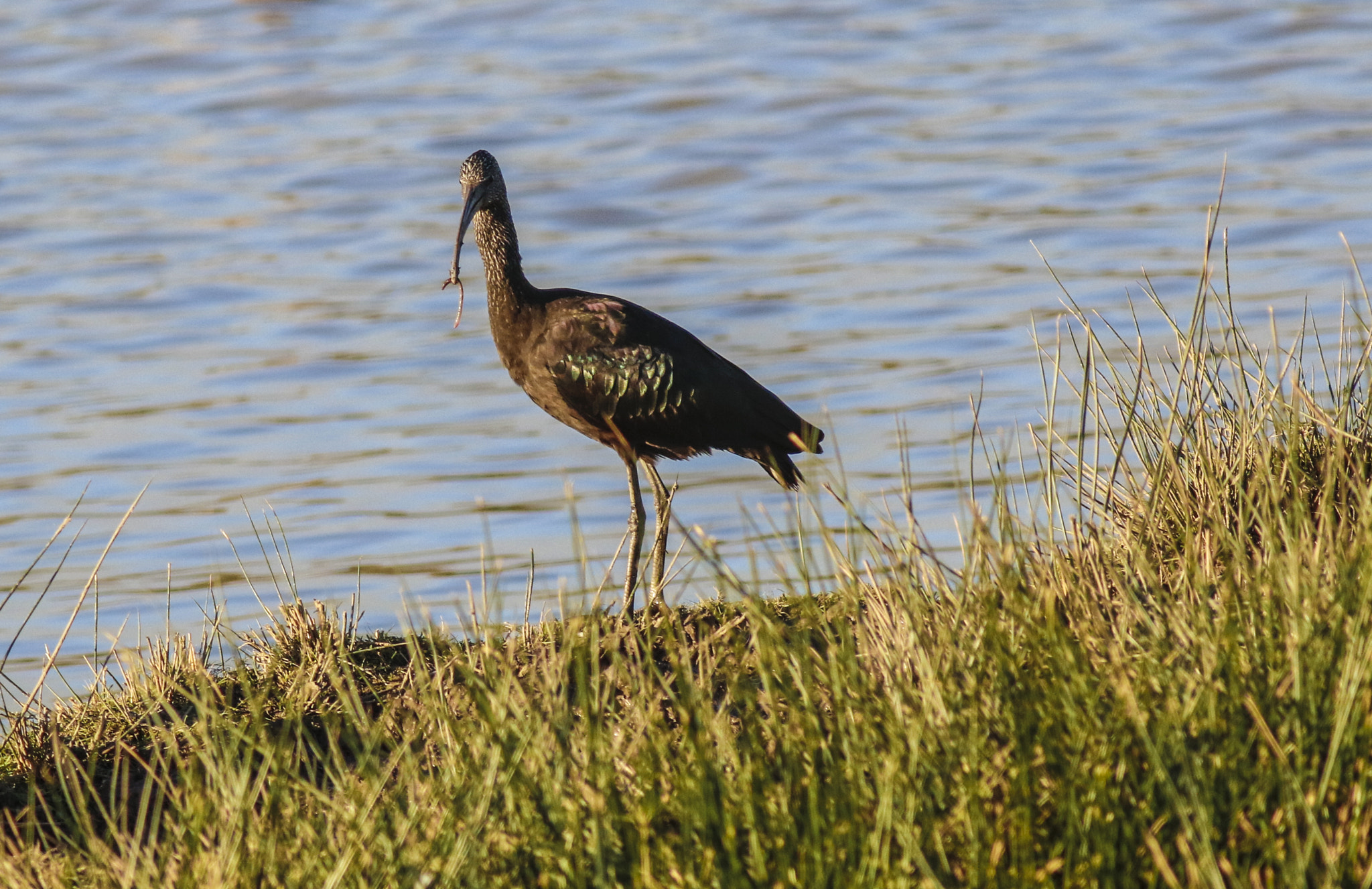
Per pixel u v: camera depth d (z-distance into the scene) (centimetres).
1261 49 3547
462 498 1611
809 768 600
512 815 616
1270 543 664
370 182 2942
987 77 3478
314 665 852
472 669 736
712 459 1712
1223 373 1151
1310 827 512
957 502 1432
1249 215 2448
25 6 4441
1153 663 615
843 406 1802
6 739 833
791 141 3080
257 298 2361
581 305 1049
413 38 4053
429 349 2112
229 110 3459
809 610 673
